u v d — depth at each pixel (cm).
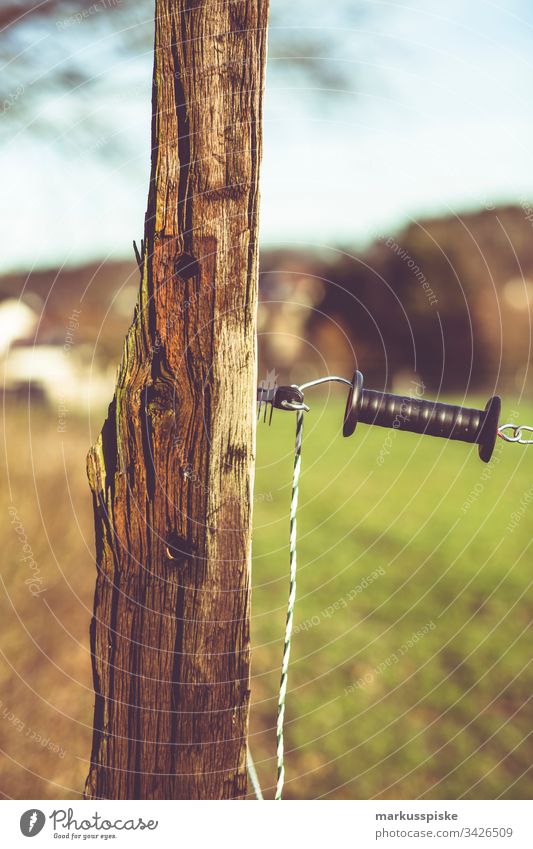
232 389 139
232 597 147
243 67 132
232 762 153
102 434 148
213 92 132
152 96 135
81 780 296
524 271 2486
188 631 147
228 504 143
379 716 432
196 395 139
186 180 133
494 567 736
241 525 145
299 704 447
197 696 149
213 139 133
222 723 151
